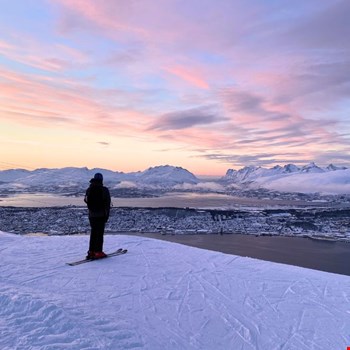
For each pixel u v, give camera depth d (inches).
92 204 361.7
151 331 191.9
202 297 254.8
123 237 498.6
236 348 183.8
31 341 155.9
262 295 265.3
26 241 458.9
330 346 189.6
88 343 161.5
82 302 225.8
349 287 290.0
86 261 348.2
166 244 455.8
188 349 178.1
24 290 230.7
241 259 381.7
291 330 207.2
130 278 293.7
